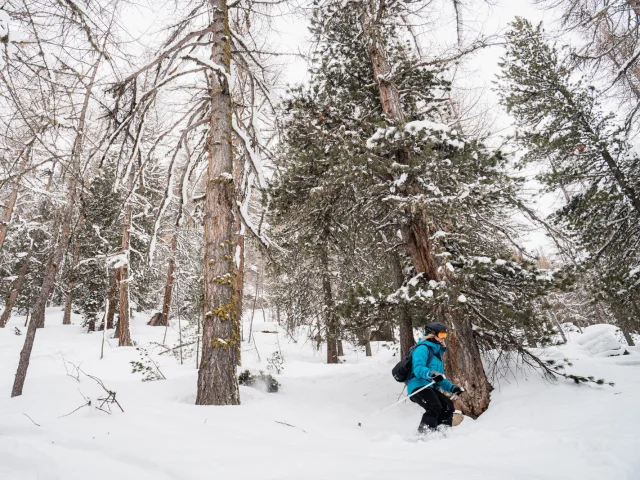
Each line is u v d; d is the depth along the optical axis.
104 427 3.24
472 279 5.66
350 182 6.48
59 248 7.43
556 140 10.73
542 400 4.76
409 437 3.68
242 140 6.59
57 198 12.86
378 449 3.12
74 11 4.18
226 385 4.91
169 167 6.75
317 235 8.22
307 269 10.66
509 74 12.29
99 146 6.71
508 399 5.05
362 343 10.27
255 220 12.45
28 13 3.94
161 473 2.25
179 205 7.20
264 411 4.39
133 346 15.86
